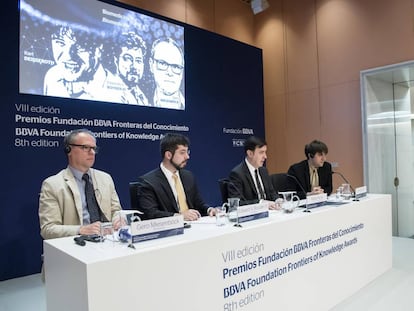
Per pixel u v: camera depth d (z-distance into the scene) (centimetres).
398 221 474
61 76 334
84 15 351
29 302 257
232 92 511
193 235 149
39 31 322
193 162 454
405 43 421
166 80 423
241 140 520
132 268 121
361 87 453
